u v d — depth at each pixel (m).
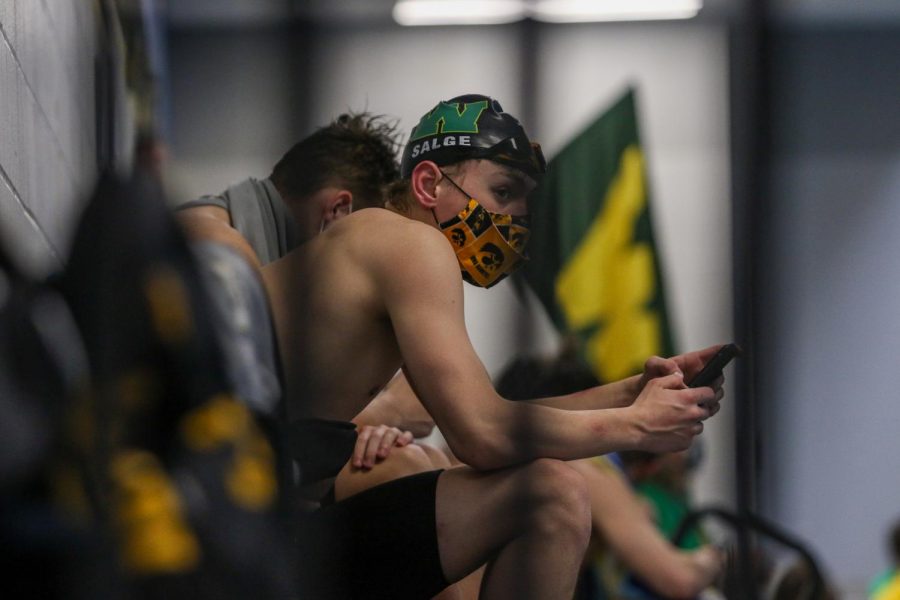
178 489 3.45
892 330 21.88
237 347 4.41
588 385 10.01
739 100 19.78
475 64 20.47
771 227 20.91
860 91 21.83
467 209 6.58
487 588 6.14
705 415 6.22
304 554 5.83
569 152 13.04
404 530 6.19
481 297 19.47
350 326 6.31
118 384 3.48
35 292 3.55
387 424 7.84
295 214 7.08
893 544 15.97
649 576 9.43
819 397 21.86
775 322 21.34
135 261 3.60
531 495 5.98
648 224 12.95
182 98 20.02
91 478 3.36
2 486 3.26
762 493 11.50
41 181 6.94
